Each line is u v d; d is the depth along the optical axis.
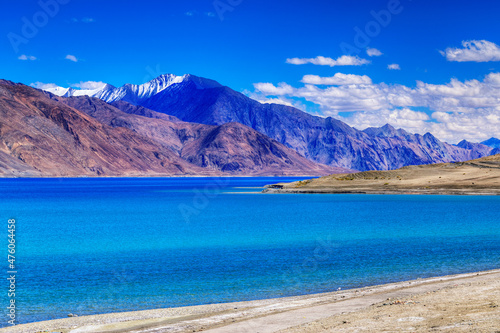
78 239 55.88
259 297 26.36
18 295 27.39
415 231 57.81
